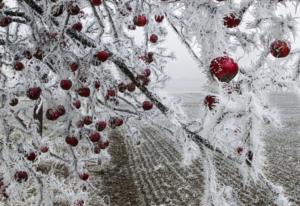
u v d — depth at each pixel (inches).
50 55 117.3
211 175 99.7
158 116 129.3
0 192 147.6
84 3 101.5
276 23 72.1
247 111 72.8
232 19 73.9
